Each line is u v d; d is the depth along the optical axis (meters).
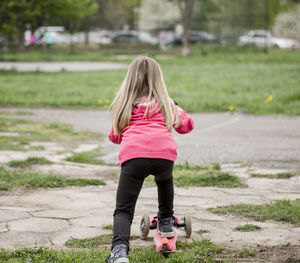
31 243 5.79
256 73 31.52
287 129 15.16
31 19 36.91
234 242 5.83
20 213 7.00
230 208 7.20
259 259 5.23
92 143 13.03
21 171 9.68
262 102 20.36
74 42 66.06
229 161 10.87
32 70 36.53
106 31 67.19
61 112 18.89
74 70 37.00
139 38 64.62
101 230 6.29
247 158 11.12
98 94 22.92
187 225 5.90
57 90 24.56
